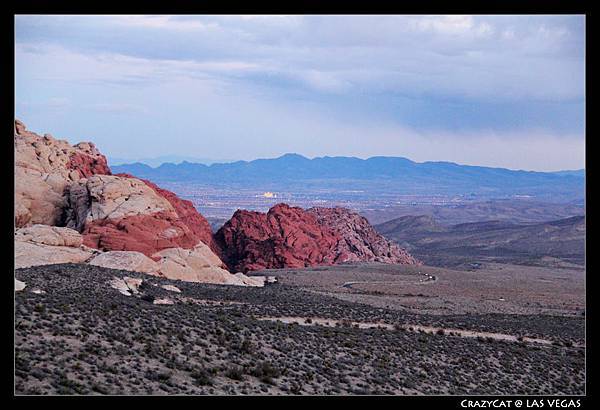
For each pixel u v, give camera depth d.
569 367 43.78
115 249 70.44
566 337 55.12
